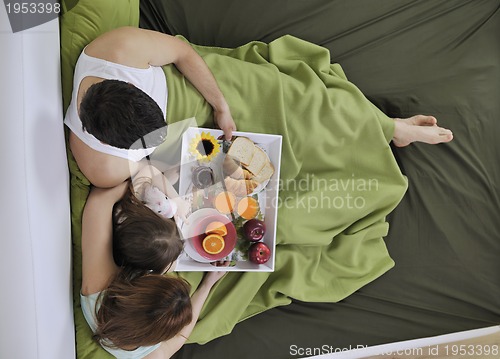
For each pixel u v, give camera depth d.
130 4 1.37
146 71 1.25
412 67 1.76
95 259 1.25
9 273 0.99
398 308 1.70
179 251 1.28
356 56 1.73
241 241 1.47
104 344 1.27
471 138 1.78
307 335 1.63
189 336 1.48
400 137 1.68
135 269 1.25
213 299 1.55
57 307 1.13
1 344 0.99
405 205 1.74
